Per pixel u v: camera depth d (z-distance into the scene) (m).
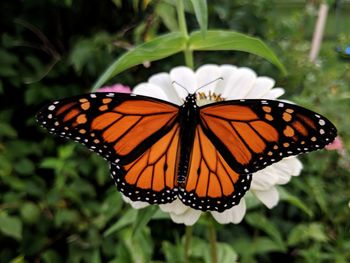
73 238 0.35
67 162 0.34
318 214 0.34
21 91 0.39
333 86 0.35
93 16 0.39
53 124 0.15
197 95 0.19
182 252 0.25
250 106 0.16
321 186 0.32
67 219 0.34
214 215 0.17
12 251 0.36
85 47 0.36
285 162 0.18
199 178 0.16
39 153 0.37
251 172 0.16
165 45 0.19
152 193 0.16
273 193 0.17
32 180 0.36
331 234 0.32
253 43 0.19
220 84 0.20
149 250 0.27
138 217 0.18
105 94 0.15
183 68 0.20
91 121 0.15
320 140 0.15
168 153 0.16
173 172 0.16
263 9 0.39
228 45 0.19
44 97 0.38
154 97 0.18
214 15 0.38
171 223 0.34
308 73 0.35
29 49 0.40
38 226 0.35
